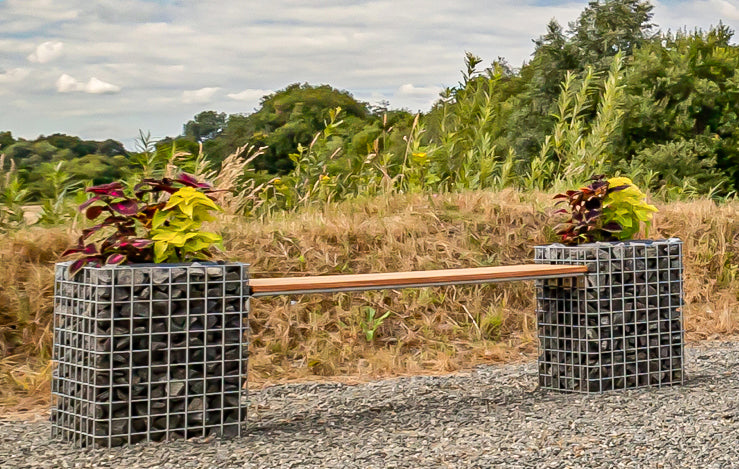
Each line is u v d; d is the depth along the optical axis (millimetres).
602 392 4824
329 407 4551
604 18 26062
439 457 3406
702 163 19953
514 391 4949
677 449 3469
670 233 8648
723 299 8070
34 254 6375
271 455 3484
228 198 7898
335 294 6828
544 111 23766
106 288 3664
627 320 4945
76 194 7211
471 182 9734
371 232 7496
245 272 3920
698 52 22547
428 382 5211
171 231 3873
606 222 5195
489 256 7645
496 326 6961
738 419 3930
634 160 19938
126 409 3705
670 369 5039
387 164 9547
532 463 3311
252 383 5465
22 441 3814
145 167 7297
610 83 10547
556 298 5012
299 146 9289
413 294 7031
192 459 3443
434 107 12383
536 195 8789
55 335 3986
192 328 3809
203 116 23547
